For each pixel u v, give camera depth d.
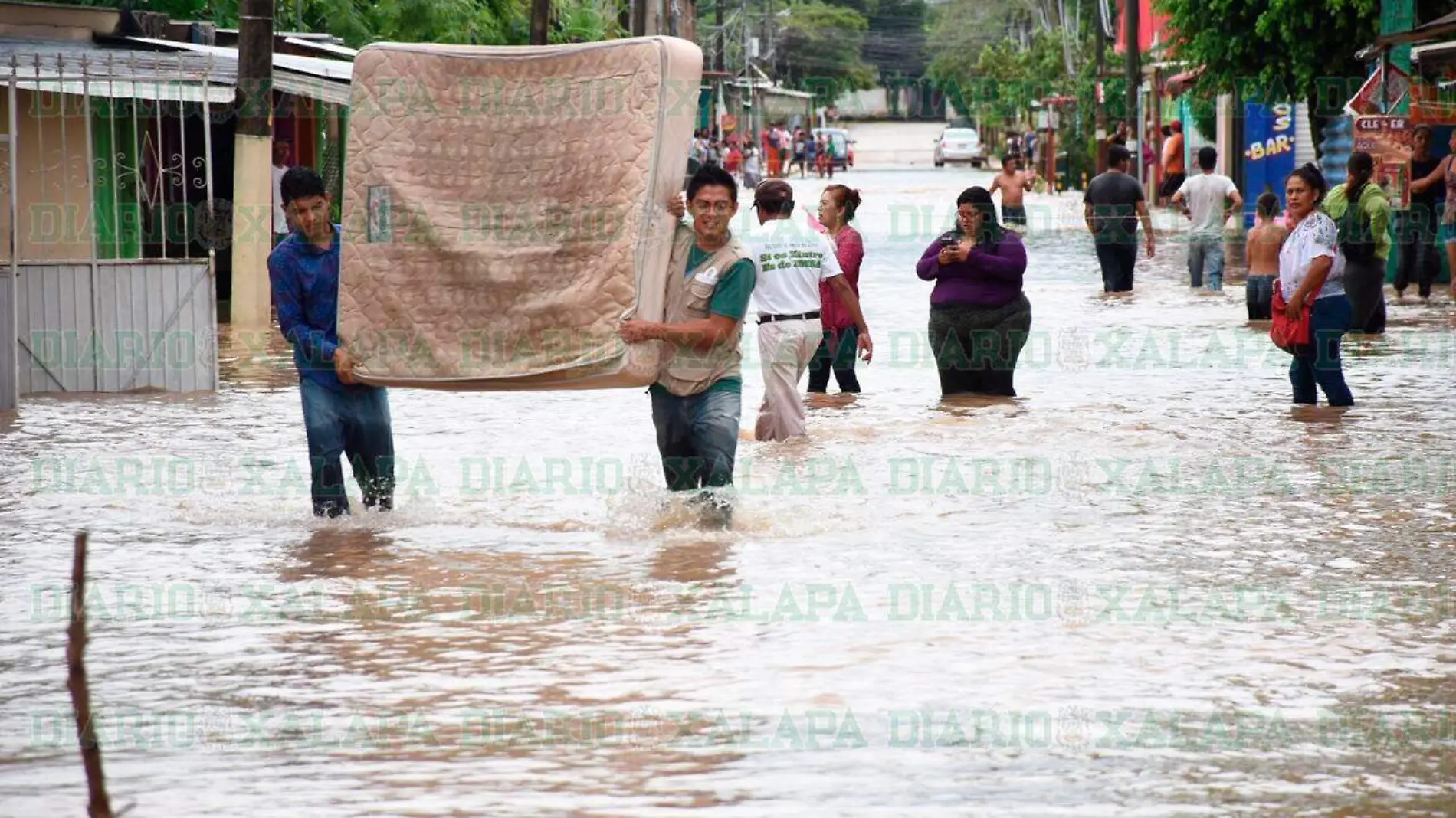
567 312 19.75
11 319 31.53
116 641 15.83
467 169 20.30
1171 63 83.25
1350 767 12.22
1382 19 59.28
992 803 11.53
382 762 12.52
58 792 12.01
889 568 18.47
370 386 21.11
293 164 56.22
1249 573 18.19
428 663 15.03
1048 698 13.87
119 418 30.27
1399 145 51.75
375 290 20.52
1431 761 12.32
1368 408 30.30
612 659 15.11
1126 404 31.09
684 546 19.62
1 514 21.69
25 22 45.75
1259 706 13.63
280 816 11.48
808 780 12.03
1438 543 19.58
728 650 15.30
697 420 20.59
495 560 19.00
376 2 68.69
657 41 19.58
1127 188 54.22
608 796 11.77
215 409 31.48
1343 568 18.39
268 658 15.24
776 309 26.94
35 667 15.05
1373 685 14.19
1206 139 104.50
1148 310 48.88
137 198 38.44
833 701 13.82
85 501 22.50
